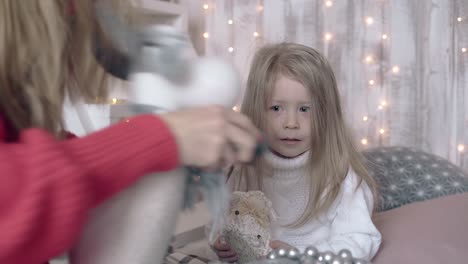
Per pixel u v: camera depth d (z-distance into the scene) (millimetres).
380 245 1102
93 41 495
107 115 1495
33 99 458
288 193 1115
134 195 441
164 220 444
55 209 344
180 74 471
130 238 438
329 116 1094
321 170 1082
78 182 355
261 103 1079
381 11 2193
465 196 1261
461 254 1038
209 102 471
